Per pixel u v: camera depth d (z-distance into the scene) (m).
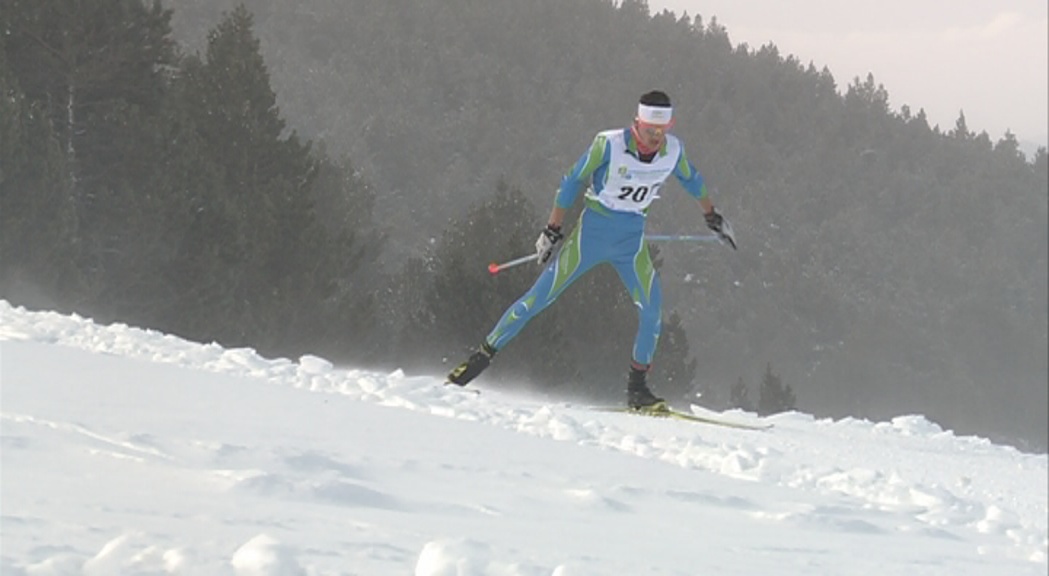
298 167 52.59
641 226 14.55
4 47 45.66
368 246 76.19
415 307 67.56
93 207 46.03
